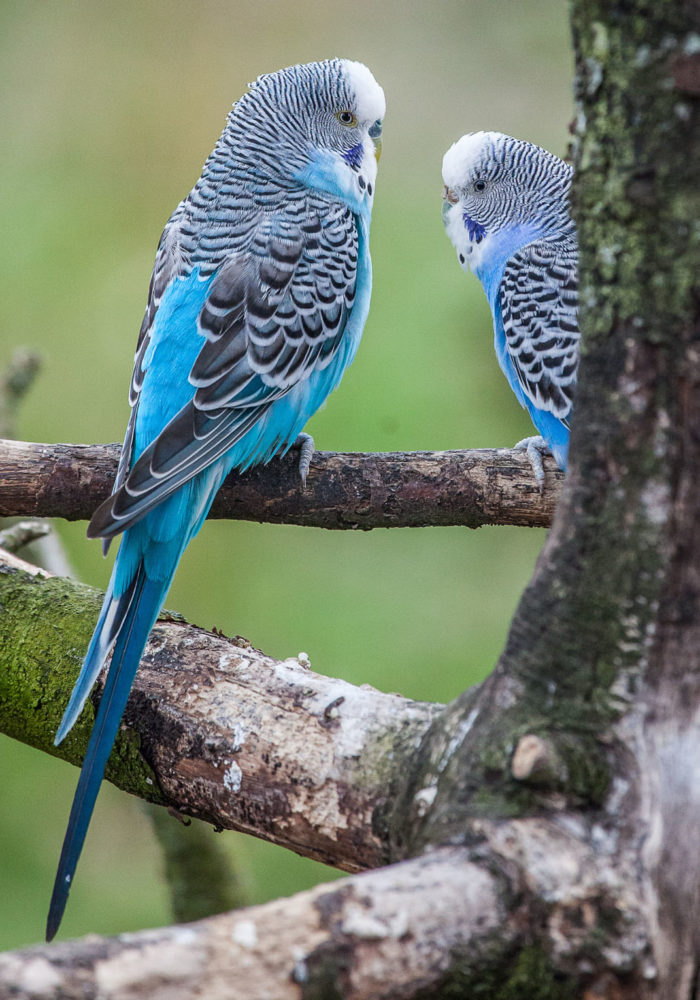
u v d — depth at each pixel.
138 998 2.61
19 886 8.78
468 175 7.94
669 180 3.02
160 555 5.82
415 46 10.75
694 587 3.21
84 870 8.96
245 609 9.69
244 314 6.47
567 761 3.17
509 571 9.59
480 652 9.12
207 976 2.70
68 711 4.51
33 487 5.98
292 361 6.56
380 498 6.13
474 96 10.51
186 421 6.02
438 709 4.02
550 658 3.35
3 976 2.52
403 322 8.95
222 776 4.27
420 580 9.69
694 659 3.23
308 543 10.02
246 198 6.96
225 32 11.38
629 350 3.18
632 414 3.20
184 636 4.77
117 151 11.05
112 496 5.36
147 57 11.31
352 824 3.92
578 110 3.21
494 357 8.76
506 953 3.00
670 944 3.14
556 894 3.01
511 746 3.26
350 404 8.67
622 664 3.27
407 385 8.70
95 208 10.75
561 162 7.89
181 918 7.81
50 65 11.20
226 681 4.43
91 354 10.26
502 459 6.07
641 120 3.03
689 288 3.05
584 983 3.05
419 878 3.01
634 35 2.98
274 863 8.85
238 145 7.13
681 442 3.15
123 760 4.57
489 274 8.00
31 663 5.12
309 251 6.83
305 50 11.17
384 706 4.08
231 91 11.20
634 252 3.11
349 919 2.87
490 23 10.52
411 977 2.91
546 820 3.14
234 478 6.35
